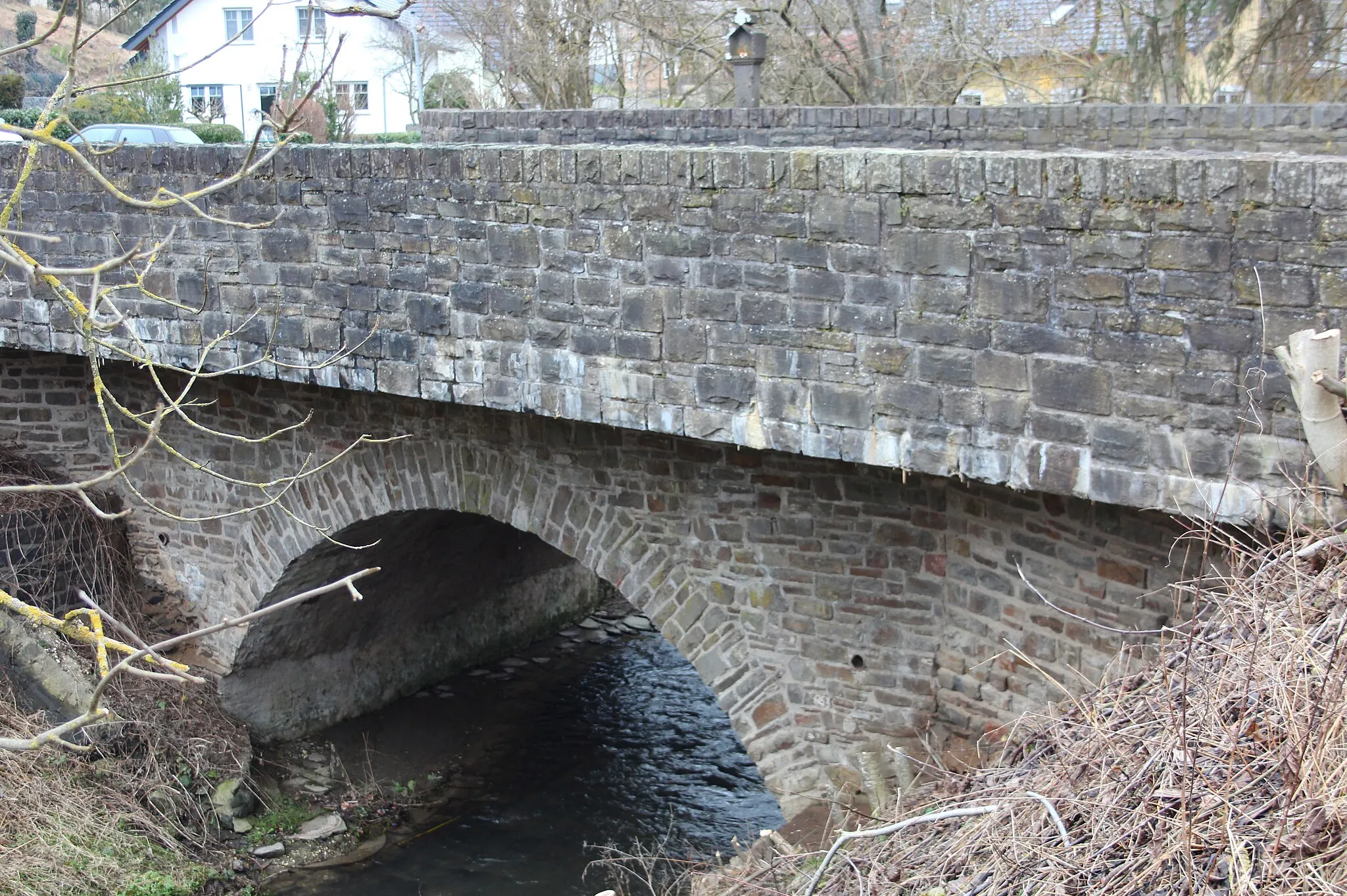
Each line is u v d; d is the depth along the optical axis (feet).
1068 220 18.92
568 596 58.95
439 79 82.69
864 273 20.98
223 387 37.14
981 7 62.18
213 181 29.19
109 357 32.27
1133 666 23.17
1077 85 68.74
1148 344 18.58
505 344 25.50
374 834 38.73
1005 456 20.16
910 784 25.21
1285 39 51.08
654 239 23.15
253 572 38.58
